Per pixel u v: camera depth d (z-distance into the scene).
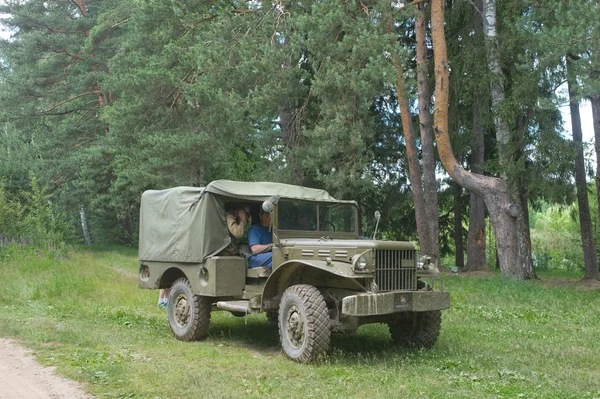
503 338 8.59
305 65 20.16
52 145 33.41
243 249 8.75
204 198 8.38
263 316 10.78
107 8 33.06
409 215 26.00
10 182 27.80
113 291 13.46
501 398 5.38
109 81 21.95
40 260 17.61
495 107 17.77
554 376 6.33
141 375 6.19
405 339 7.94
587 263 20.69
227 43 17.30
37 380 6.00
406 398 5.36
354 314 6.50
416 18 17.17
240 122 18.41
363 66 15.84
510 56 18.03
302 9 17.33
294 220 8.14
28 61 34.03
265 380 6.08
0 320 9.65
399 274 7.08
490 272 21.92
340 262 6.98
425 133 19.98
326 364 6.81
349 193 18.41
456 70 19.78
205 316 8.52
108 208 35.41
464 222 29.36
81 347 7.75
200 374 6.16
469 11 20.39
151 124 20.97
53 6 35.62
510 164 17.17
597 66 12.16
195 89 17.38
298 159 18.75
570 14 12.26
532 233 36.75
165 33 19.38
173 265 8.94
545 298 13.09
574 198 18.52
